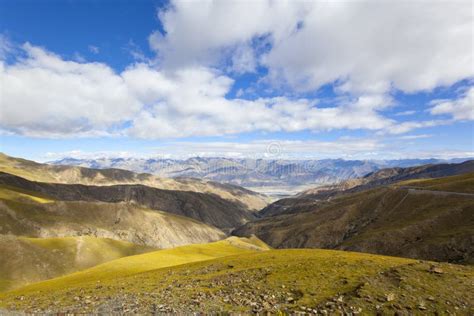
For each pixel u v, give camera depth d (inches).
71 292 2101.4
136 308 1421.0
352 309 1163.3
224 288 1651.1
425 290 1282.0
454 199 7844.5
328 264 1871.3
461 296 1230.3
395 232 7130.9
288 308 1233.4
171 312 1289.4
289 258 2427.4
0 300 2156.7
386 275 1465.3
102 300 1696.6
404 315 1106.1
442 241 5693.9
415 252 5856.3
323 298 1306.6
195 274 2265.0
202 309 1301.7
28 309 1695.4
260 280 1724.9
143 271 3068.4
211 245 5871.1
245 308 1279.5
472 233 5423.2
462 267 1590.8
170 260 4069.9
